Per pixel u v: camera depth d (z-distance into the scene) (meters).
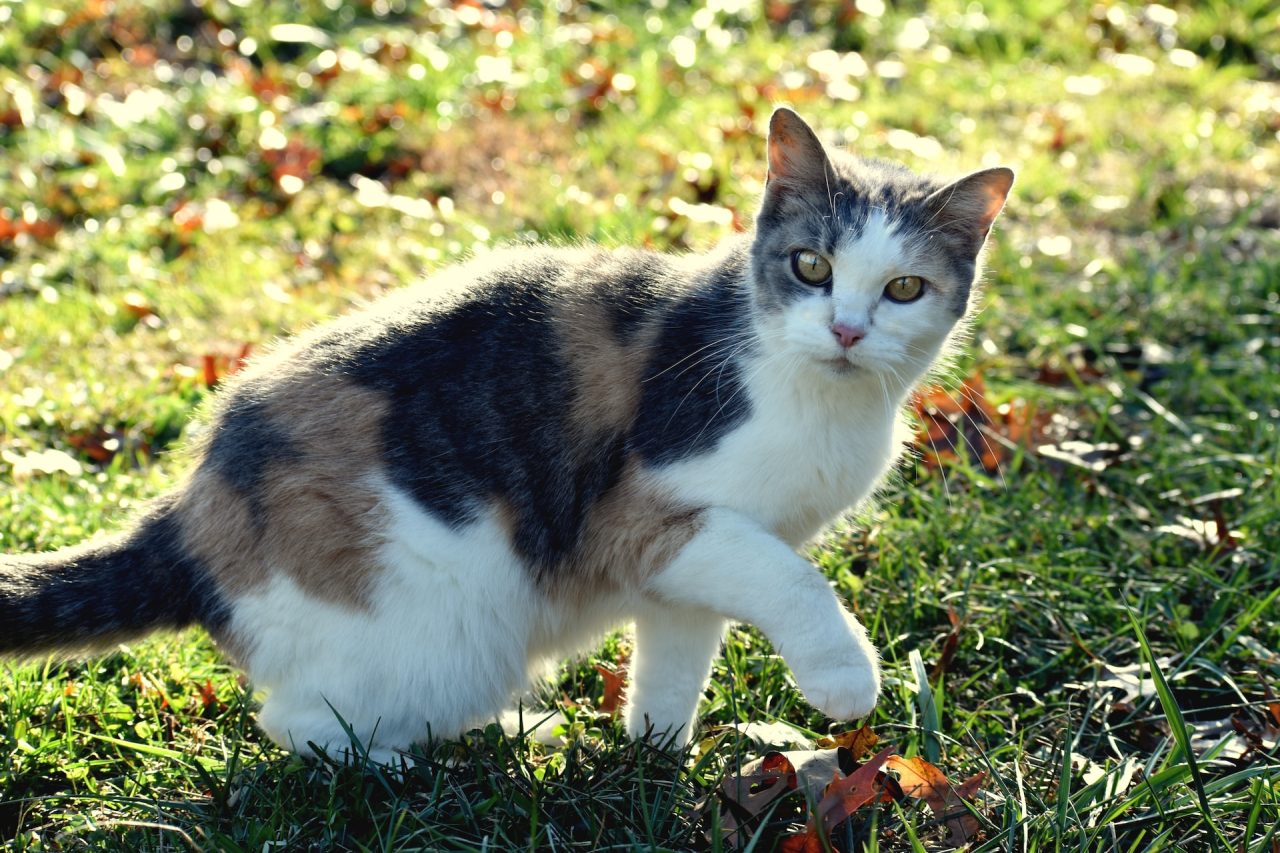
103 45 8.32
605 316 3.05
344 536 2.86
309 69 8.06
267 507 2.88
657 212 6.04
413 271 5.68
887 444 3.15
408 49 8.27
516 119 7.45
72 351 5.10
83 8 8.42
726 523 2.85
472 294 3.09
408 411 2.92
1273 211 6.43
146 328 5.33
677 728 3.23
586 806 2.93
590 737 3.29
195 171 6.89
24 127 7.20
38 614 2.88
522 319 3.04
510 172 6.67
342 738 2.95
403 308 3.11
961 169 6.80
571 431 2.97
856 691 2.76
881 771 2.95
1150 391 5.08
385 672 2.91
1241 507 4.28
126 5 8.58
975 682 3.56
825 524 3.18
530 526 2.98
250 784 2.93
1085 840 2.72
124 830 2.86
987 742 3.30
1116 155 7.14
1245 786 3.06
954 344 3.58
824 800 2.78
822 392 2.93
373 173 7.03
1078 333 5.25
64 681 3.39
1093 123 7.51
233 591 2.93
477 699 3.02
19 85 7.49
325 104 7.52
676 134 7.12
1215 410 4.94
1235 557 3.99
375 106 7.47
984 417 4.72
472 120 7.38
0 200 6.40
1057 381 5.10
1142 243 6.20
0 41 8.04
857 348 2.87
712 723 3.37
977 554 4.05
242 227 6.20
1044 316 5.47
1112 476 4.51
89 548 3.00
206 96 7.50
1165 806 2.89
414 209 6.19
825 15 9.32
